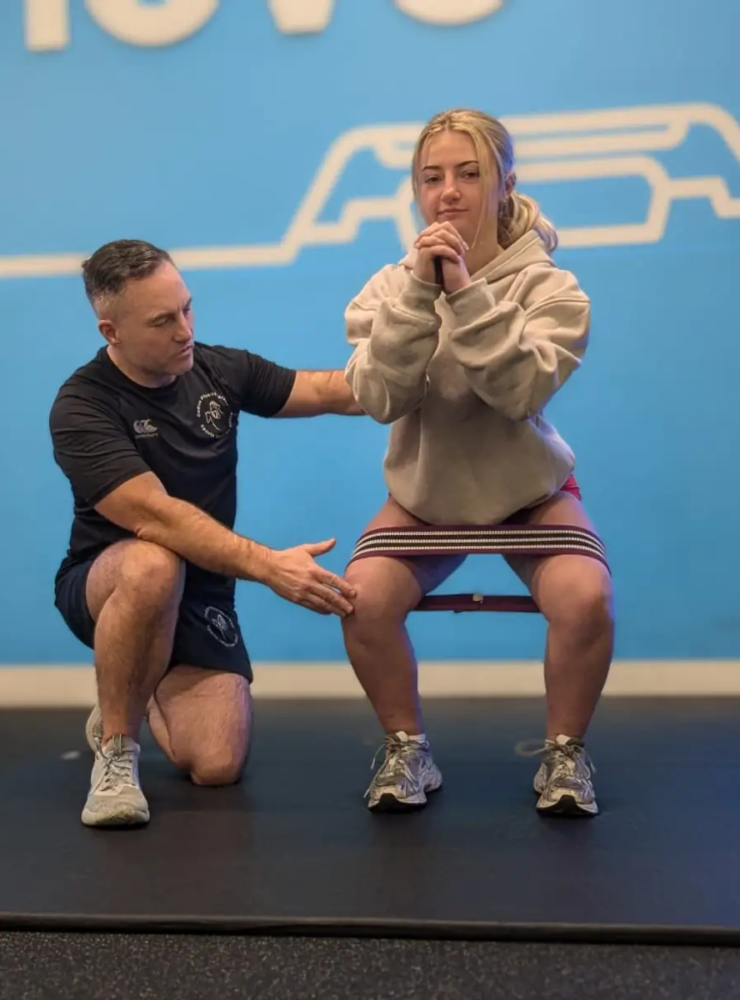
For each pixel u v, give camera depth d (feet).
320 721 7.08
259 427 7.89
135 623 4.84
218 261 7.88
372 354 4.57
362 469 7.81
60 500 8.00
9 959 3.52
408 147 7.64
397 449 5.15
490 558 7.72
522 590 7.68
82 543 5.61
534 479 4.92
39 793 5.40
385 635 4.86
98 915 3.67
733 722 6.70
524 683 7.70
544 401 4.60
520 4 7.47
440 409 4.89
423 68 7.61
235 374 5.89
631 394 7.55
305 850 4.33
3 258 8.01
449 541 4.86
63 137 7.93
